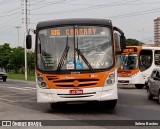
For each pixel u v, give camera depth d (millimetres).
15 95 25984
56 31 15016
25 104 19453
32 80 53312
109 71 14641
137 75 31578
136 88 32625
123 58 32188
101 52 14828
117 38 15258
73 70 14562
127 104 18531
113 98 14656
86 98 14484
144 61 31703
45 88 14688
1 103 20172
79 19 15211
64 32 14977
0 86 37406
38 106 18328
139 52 31703
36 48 15055
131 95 24250
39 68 14820
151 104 18547
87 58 14688
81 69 14570
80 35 14938
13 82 47188
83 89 14477
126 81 31922
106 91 14586
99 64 14680
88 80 14523
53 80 14602
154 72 21016
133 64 31781
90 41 14898
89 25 15023
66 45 14852
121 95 24250
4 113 15641
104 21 15148
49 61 14789
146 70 31656
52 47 14914
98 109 16500
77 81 14492
